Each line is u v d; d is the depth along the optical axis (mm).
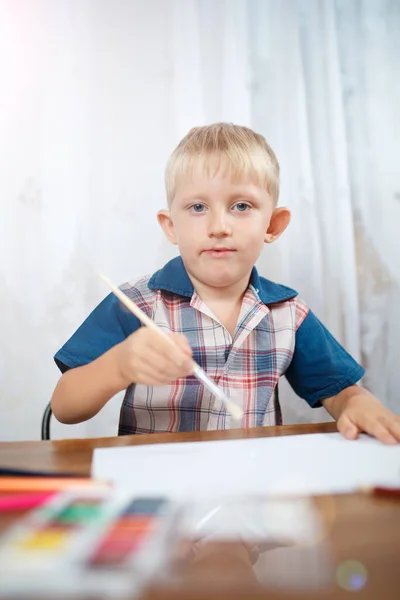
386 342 1396
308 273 1337
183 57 1315
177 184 833
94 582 210
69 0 1293
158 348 581
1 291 1269
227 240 802
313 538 295
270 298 905
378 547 284
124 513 290
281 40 1342
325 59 1350
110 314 859
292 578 247
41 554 230
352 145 1389
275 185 873
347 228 1348
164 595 231
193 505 333
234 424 851
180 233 834
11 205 1271
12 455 520
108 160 1301
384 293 1396
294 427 653
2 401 1274
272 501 359
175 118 1314
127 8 1308
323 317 1345
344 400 806
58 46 1288
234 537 297
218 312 887
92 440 590
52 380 1285
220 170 794
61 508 299
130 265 1307
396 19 1397
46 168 1281
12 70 1274
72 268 1288
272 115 1338
